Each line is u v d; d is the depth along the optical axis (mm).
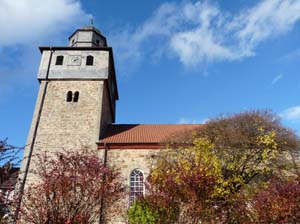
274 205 12734
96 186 12852
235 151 18797
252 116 20500
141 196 14789
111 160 22250
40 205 11891
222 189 14531
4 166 8602
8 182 8820
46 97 25875
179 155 17688
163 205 12672
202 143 17422
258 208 13219
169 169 15336
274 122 20250
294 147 19469
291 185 13320
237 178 17078
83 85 26812
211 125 20250
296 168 18578
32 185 16125
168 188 12914
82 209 11953
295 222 12328
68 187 12242
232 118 20609
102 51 28906
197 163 15570
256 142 18922
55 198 11773
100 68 27797
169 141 20453
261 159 18719
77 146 23016
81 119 24656
